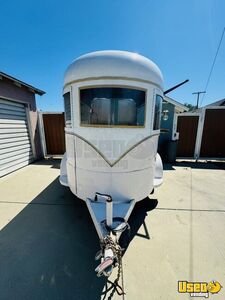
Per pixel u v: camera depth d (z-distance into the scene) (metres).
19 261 1.80
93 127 1.96
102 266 1.28
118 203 2.04
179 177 4.60
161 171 3.00
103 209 1.94
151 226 2.43
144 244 2.06
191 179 4.43
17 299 1.42
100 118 1.93
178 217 2.67
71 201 3.14
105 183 2.05
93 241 2.11
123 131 1.94
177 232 2.30
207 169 5.41
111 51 1.87
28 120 5.77
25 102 5.49
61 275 1.64
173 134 6.22
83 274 1.65
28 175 4.63
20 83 4.87
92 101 1.92
